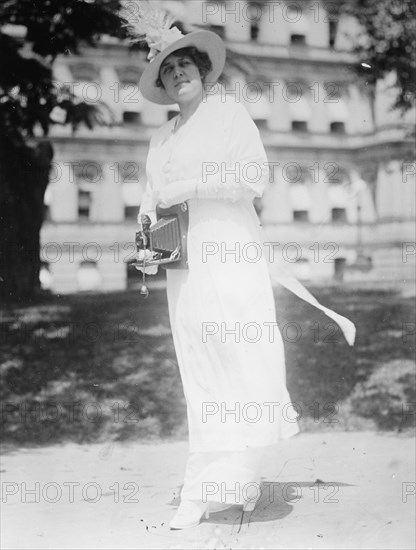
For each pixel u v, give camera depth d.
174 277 4.62
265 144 13.08
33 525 4.53
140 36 4.82
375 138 13.18
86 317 10.10
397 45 12.45
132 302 10.55
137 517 4.67
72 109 11.02
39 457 6.69
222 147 4.51
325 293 11.59
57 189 11.51
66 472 5.98
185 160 4.54
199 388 4.46
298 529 4.36
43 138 10.92
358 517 4.53
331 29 12.73
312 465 6.00
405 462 6.04
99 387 8.74
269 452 6.56
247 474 4.41
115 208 11.88
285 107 13.06
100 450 7.08
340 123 13.05
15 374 8.84
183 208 4.55
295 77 12.85
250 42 12.43
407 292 11.55
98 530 4.43
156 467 6.21
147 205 4.84
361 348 9.89
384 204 12.89
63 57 10.96
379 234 12.75
